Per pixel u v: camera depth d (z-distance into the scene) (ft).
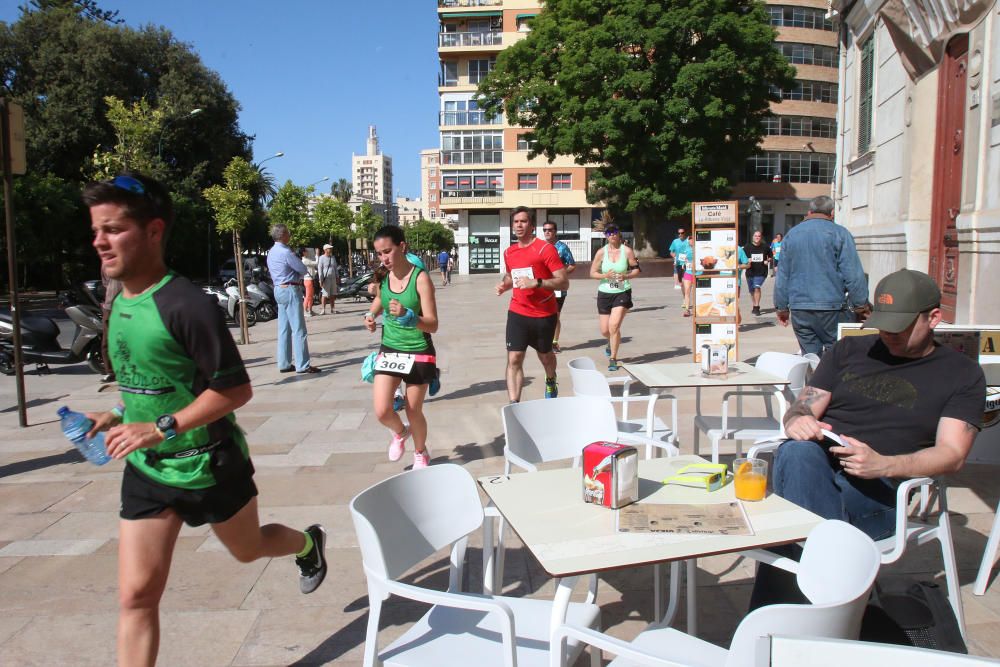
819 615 6.05
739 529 7.94
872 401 10.62
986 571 11.43
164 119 122.93
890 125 35.63
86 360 35.65
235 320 58.29
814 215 21.48
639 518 8.28
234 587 12.45
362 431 22.79
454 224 205.36
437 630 8.63
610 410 13.33
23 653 10.48
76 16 131.75
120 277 7.95
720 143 111.65
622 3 106.42
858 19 40.91
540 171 164.35
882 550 9.98
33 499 17.15
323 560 11.03
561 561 7.15
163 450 8.15
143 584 8.18
